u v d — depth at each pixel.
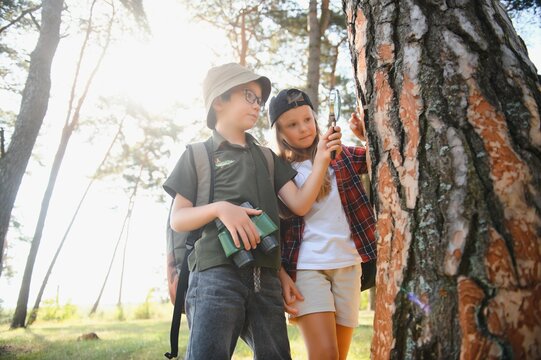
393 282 1.25
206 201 1.83
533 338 1.03
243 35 9.34
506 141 1.15
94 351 5.04
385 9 1.42
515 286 1.05
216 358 1.54
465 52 1.25
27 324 11.29
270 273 1.79
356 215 2.18
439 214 1.17
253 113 2.02
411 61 1.31
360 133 1.95
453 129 1.20
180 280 1.79
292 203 1.98
